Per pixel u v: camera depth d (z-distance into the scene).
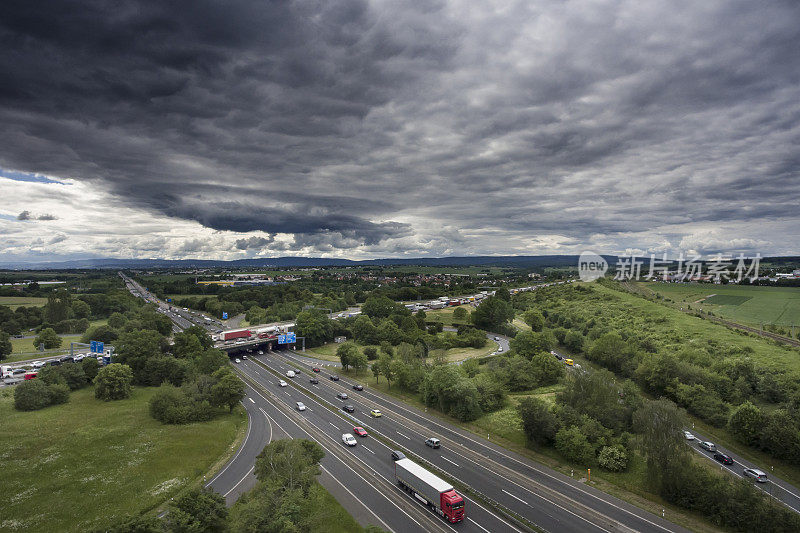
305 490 71.00
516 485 82.62
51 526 69.81
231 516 64.81
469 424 115.69
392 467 91.25
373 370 156.25
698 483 74.06
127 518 55.03
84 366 152.00
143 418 116.75
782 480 86.81
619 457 88.44
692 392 123.25
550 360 154.25
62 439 100.94
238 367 187.12
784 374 130.75
